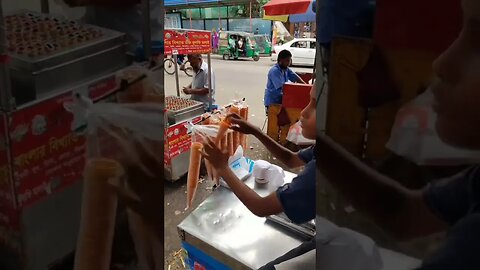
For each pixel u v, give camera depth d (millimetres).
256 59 16422
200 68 4641
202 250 1479
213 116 2838
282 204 1249
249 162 2076
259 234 1508
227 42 16641
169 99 4207
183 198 3520
